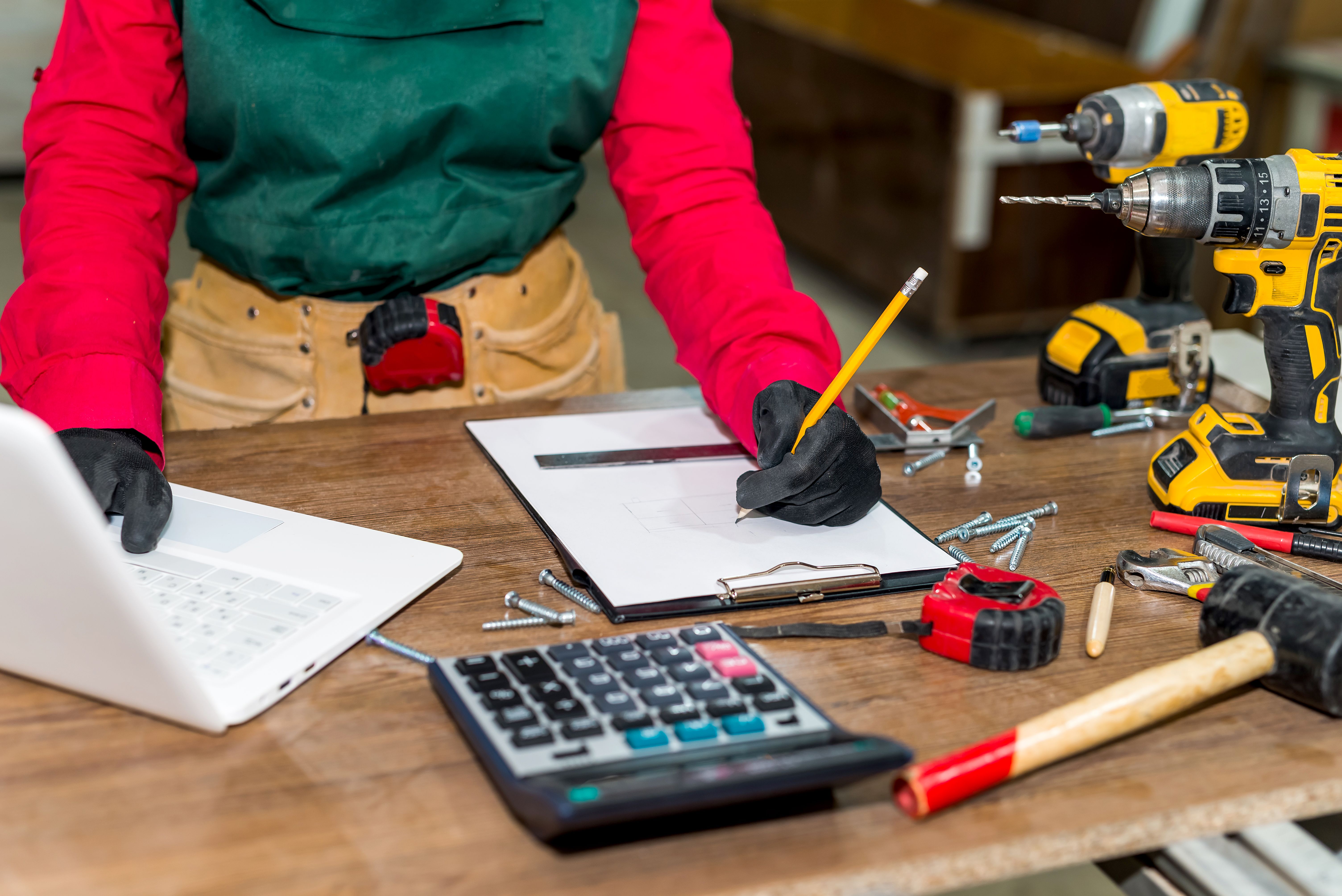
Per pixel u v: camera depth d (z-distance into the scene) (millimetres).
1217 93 935
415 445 950
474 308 1129
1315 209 757
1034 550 807
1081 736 562
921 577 750
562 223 1247
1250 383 1122
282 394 1134
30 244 913
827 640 684
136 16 945
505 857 511
